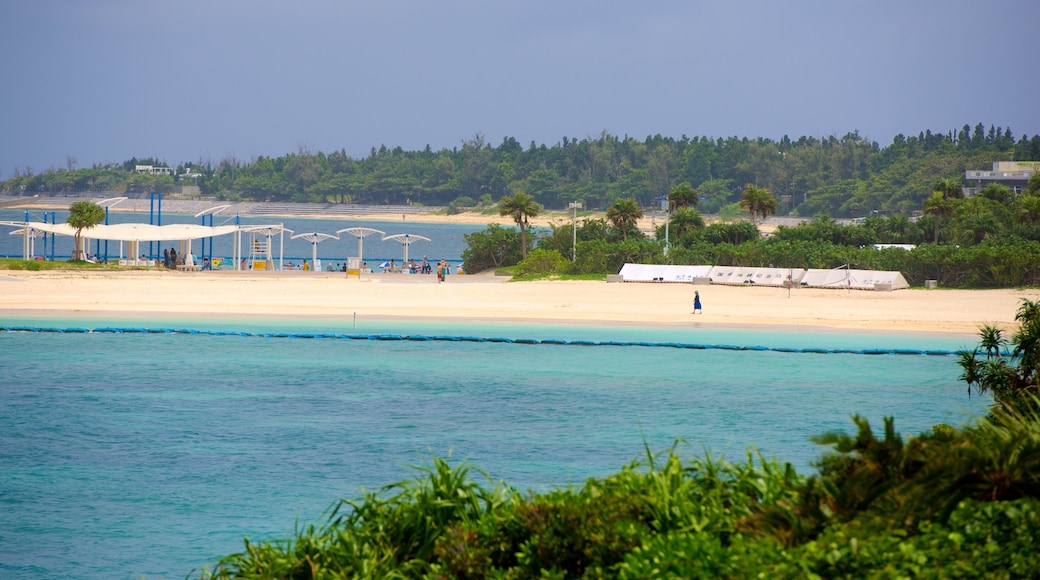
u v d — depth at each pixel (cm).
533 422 14150
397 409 15088
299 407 15212
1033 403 7456
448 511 4662
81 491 10281
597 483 4450
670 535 3722
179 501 9912
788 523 3788
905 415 14900
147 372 18512
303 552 4716
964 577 3247
